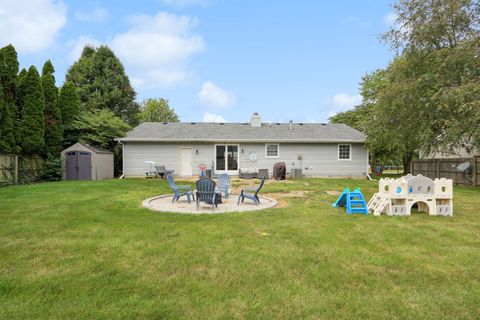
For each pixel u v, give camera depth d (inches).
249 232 201.6
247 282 122.6
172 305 103.1
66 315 96.2
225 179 397.4
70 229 205.0
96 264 140.0
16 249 160.7
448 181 273.9
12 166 520.4
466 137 489.7
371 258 151.1
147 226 216.1
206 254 155.5
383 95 541.3
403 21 522.9
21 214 251.8
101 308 100.7
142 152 725.3
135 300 106.3
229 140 721.0
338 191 463.5
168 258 149.2
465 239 187.2
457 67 459.8
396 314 98.8
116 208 288.4
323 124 885.8
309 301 107.0
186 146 734.5
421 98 500.1
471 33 474.0
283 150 751.1
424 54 514.9
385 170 1459.2
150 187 501.4
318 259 149.4
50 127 623.5
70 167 624.7
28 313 97.0
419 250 164.9
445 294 113.1
